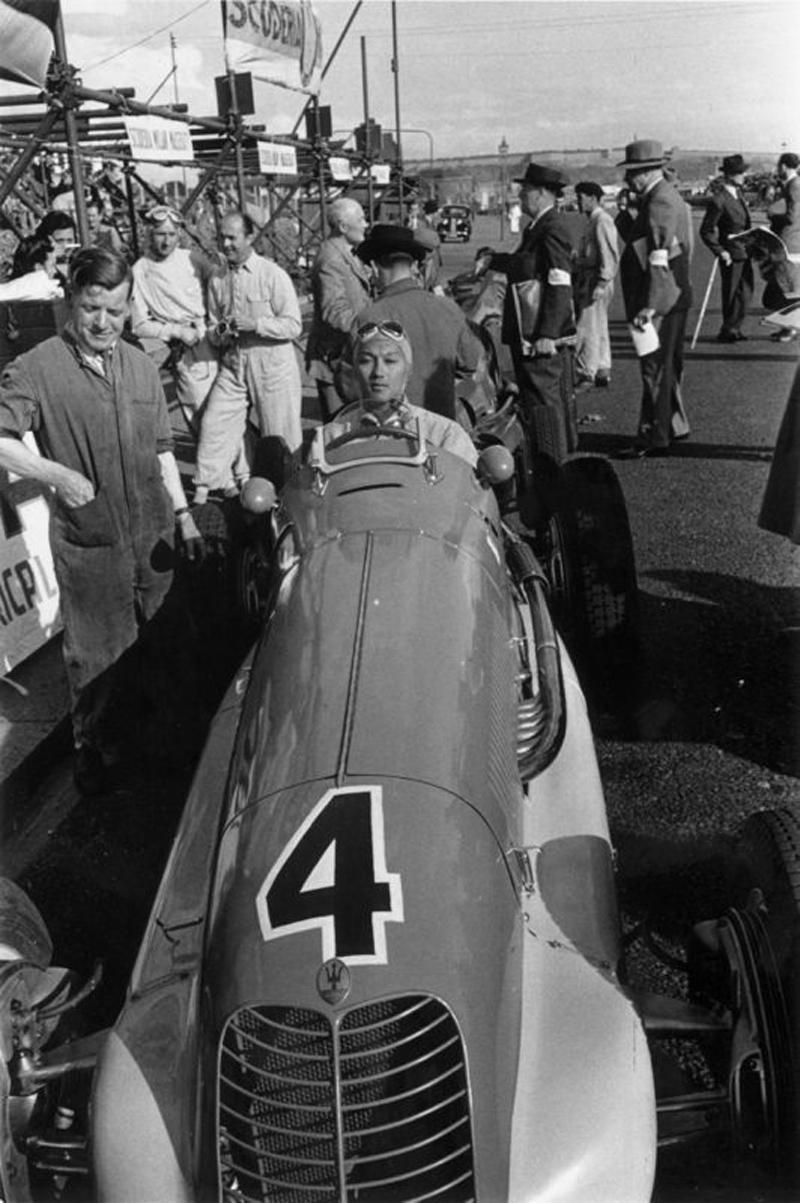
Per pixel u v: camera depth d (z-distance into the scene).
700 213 35.19
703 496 7.68
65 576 4.23
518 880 2.62
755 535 6.84
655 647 5.32
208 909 2.49
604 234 11.07
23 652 5.63
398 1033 2.17
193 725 4.60
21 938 2.72
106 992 3.39
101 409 4.03
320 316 7.86
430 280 10.18
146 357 4.18
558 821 3.09
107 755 4.52
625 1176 2.15
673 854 3.77
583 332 11.60
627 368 13.17
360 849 2.28
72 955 3.58
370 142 17.28
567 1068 2.30
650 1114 2.25
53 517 4.18
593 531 4.83
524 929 2.58
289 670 2.72
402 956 2.16
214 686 4.91
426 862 2.30
